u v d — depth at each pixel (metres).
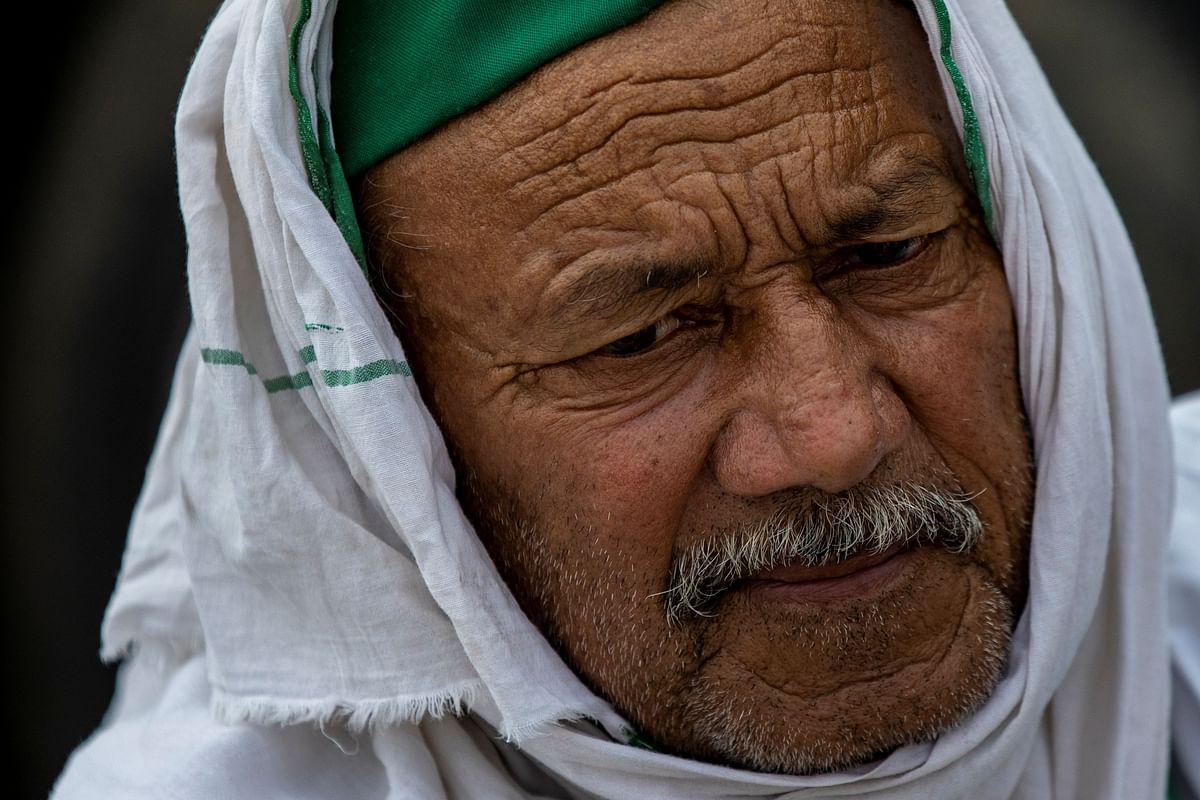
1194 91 10.28
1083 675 4.61
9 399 9.50
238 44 4.08
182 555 4.80
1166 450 4.65
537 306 3.97
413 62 3.99
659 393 4.09
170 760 4.36
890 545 4.10
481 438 4.22
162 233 9.49
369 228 4.20
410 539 3.88
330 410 4.02
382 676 4.09
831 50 3.92
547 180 3.90
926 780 4.17
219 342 4.10
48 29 9.25
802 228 3.93
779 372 3.95
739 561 4.05
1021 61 4.41
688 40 3.83
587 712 4.10
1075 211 4.43
